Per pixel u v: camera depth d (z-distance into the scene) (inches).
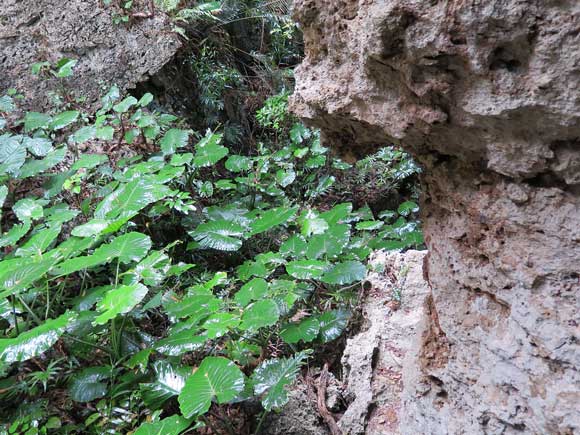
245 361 122.0
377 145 65.0
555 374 49.3
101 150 185.6
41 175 170.6
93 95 199.2
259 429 107.3
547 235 49.1
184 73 225.0
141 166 161.6
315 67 61.4
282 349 132.3
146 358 107.8
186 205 155.3
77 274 142.3
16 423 102.1
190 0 227.3
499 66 43.4
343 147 68.1
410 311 112.8
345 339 131.3
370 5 47.2
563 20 38.5
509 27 40.4
